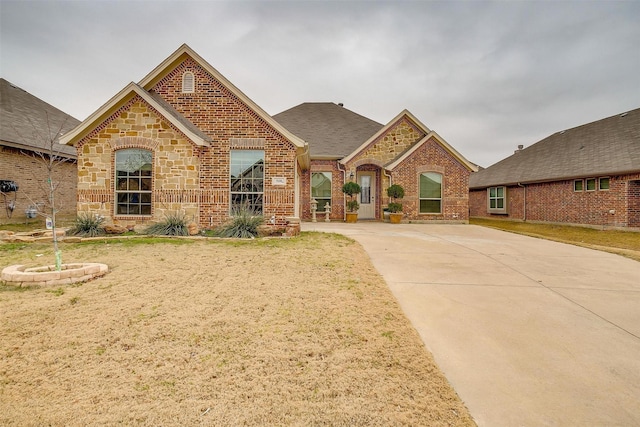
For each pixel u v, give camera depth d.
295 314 4.01
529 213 19.92
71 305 4.17
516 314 4.25
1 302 4.24
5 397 2.39
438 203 16.58
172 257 6.99
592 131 19.17
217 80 11.70
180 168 10.91
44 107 18.23
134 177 10.88
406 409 2.35
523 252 8.25
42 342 3.21
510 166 23.31
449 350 3.30
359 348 3.23
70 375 2.67
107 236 9.50
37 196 14.75
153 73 11.69
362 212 18.05
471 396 2.56
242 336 3.41
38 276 4.91
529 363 3.07
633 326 3.92
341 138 18.92
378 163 17.12
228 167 11.52
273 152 11.60
